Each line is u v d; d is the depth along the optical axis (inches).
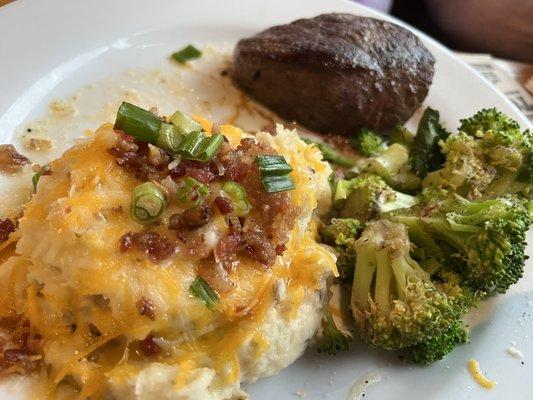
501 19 13.0
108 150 5.6
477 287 6.7
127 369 5.1
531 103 10.5
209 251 5.4
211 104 8.9
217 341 5.5
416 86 9.1
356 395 6.2
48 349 5.2
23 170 7.0
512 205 6.9
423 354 6.4
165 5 9.3
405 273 6.4
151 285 5.1
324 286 6.4
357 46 8.9
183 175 5.7
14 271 5.6
